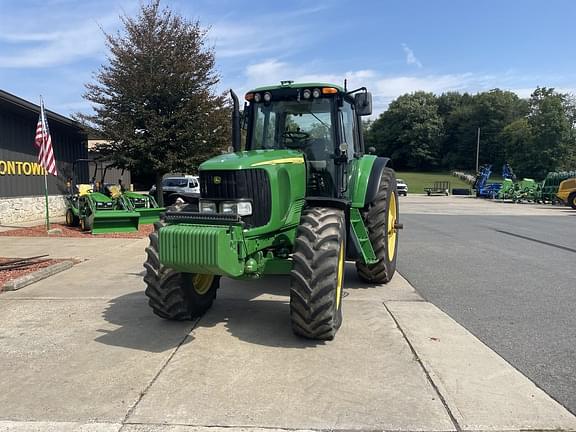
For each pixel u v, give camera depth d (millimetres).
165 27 16734
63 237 12727
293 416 3334
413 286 7258
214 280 5855
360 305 6082
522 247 11414
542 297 6633
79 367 4168
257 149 6199
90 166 24359
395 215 7719
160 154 16578
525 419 3318
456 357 4387
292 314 4559
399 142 100062
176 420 3287
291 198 5176
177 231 4164
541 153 64438
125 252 10352
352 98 6562
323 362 4242
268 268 4934
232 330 5102
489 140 92500
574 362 4324
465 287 7211
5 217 15297
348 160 6238
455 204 31844
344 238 5070
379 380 3891
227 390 3711
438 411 3412
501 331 5168
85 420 3303
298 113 6039
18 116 15930
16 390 3752
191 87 16609
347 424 3236
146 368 4129
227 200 4648
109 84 16359
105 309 5922
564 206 29734
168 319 5371
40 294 6699
